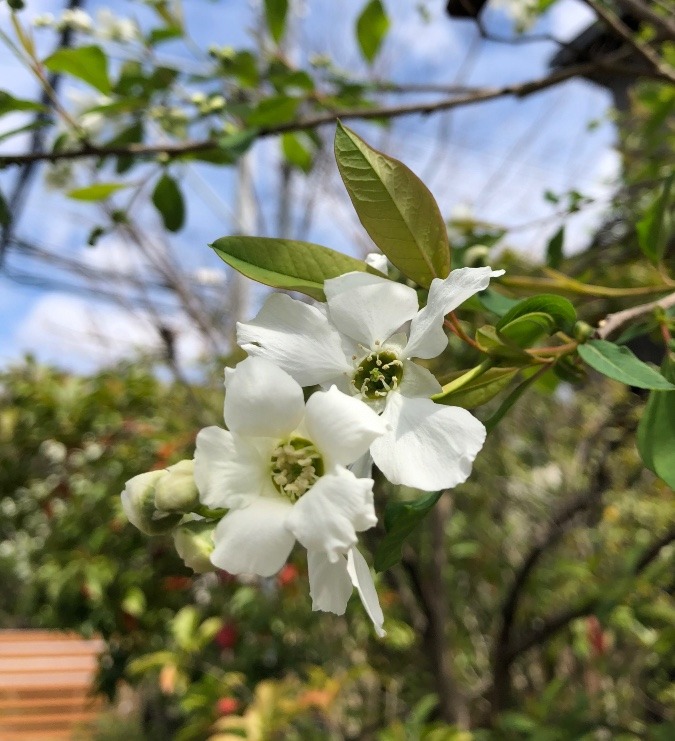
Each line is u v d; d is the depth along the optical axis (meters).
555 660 0.56
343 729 0.62
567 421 0.65
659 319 0.15
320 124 0.28
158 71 0.32
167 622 0.58
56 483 0.62
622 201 0.34
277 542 0.10
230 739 0.46
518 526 0.67
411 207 0.12
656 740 0.44
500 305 0.18
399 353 0.12
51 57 0.27
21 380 0.64
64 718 0.94
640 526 0.55
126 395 0.62
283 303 0.12
